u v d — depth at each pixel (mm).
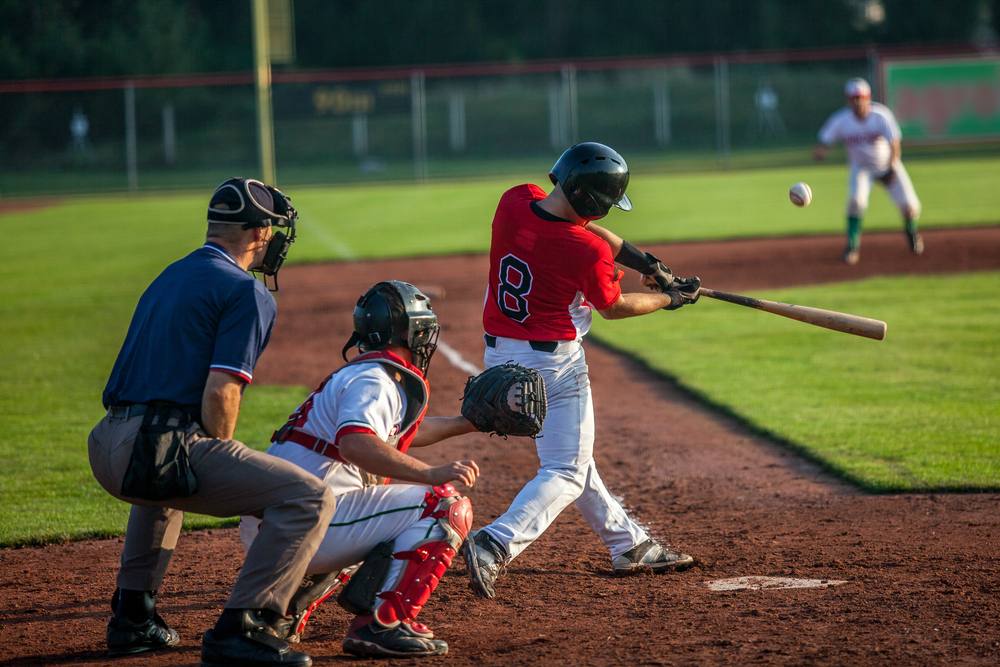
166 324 14117
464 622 16391
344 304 49938
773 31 189125
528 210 16719
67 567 19906
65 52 157500
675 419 30172
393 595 14625
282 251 15523
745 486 24016
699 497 23375
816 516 21656
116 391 14305
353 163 151125
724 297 18297
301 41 186500
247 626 14031
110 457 14055
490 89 177625
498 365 15898
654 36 192875
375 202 100125
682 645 15055
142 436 13758
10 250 71562
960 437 26562
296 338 42844
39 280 58250
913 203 55875
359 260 63188
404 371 14602
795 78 176375
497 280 16984
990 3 196500
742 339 39969
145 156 153500
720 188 99938
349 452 13836
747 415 29453
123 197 115125
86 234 79688
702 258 59594
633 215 80875
